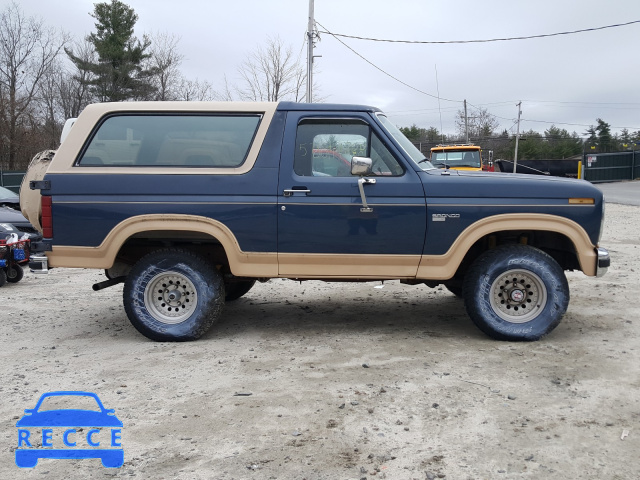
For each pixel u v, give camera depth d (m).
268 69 27.36
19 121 39.72
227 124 5.54
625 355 4.93
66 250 5.48
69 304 7.51
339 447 3.42
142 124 5.56
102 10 41.94
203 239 5.67
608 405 3.93
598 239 5.34
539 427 3.63
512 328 5.34
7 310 7.17
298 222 5.37
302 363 4.86
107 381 4.52
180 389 4.33
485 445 3.42
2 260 8.70
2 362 5.06
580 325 5.92
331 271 5.44
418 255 5.35
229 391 4.27
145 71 41.41
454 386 4.29
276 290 8.12
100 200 5.43
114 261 5.49
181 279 5.54
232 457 3.32
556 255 5.98
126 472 3.18
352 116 5.47
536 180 5.35
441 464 3.22
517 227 5.26
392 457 3.30
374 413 3.86
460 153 21.70
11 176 31.64
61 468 3.24
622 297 7.15
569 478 3.07
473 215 5.28
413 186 5.32
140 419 3.83
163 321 5.55
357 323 6.21
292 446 3.44
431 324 6.14
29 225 10.39
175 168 5.46
